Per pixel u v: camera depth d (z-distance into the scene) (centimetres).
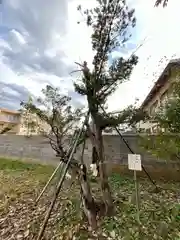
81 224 319
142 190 498
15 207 408
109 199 348
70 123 408
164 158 521
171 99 493
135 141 689
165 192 487
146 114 450
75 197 414
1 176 671
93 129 366
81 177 344
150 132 554
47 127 480
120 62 375
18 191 505
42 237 287
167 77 745
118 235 285
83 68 362
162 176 647
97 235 289
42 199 435
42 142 855
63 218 340
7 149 910
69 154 363
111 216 336
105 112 376
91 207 326
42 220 340
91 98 361
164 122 482
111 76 368
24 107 436
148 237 277
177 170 638
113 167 698
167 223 310
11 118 1991
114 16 368
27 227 325
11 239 300
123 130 478
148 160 667
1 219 363
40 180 600
